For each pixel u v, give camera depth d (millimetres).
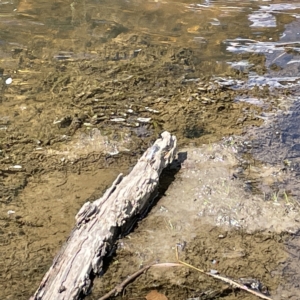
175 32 3525
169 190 2283
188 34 3494
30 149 2510
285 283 1936
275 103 2850
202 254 2021
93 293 1887
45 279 1863
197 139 2572
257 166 2426
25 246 2055
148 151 2342
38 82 2992
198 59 3215
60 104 2807
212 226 2131
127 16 3758
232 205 2211
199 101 2850
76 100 2838
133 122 2689
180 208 2199
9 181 2336
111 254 2012
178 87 2959
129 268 1969
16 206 2221
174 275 1948
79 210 2160
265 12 3789
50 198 2260
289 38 3434
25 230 2117
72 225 2137
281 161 2461
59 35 3490
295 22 3633
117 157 2480
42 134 2600
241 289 1909
